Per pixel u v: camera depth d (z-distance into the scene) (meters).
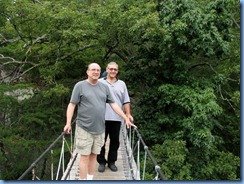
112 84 6.09
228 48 11.00
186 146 11.41
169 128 11.92
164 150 10.61
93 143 4.60
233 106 13.60
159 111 11.92
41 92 12.74
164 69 12.20
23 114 12.59
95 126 4.52
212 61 13.30
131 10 10.48
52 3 12.77
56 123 12.79
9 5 10.66
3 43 13.12
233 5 11.61
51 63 12.59
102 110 4.56
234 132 13.66
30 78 14.07
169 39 10.18
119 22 10.68
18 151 11.91
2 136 11.95
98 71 4.50
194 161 11.00
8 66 14.16
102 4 14.20
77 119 4.57
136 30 10.34
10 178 12.45
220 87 12.94
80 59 13.55
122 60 15.30
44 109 12.90
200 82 11.66
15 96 12.95
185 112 11.51
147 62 12.58
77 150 4.58
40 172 13.00
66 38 11.18
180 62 11.63
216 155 11.91
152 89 12.14
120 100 6.09
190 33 10.38
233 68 12.17
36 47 12.79
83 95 4.48
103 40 11.58
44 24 11.17
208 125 10.76
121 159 7.65
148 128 11.83
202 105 10.36
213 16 10.61
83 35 10.66
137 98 13.15
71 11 11.00
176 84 11.88
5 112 12.55
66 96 13.46
